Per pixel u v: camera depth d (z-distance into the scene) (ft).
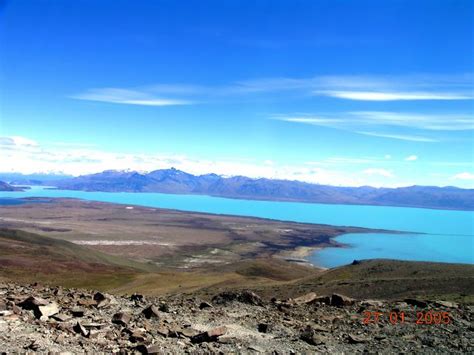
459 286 171.32
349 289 197.06
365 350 61.62
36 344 50.34
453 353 60.75
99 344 54.19
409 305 94.94
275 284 252.83
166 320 71.15
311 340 63.87
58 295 87.71
